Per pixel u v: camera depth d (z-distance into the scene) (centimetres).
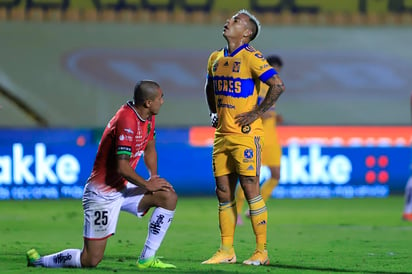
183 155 5141
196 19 6256
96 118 5906
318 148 5125
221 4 6256
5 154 4900
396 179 5225
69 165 4959
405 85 6144
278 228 3412
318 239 2950
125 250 2534
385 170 5209
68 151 4959
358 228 3425
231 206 2219
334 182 5153
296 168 5103
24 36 6103
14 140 5125
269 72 2123
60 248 2591
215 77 2175
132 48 6128
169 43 6172
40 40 6103
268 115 3425
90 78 6000
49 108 5894
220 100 2173
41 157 4934
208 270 2019
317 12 6331
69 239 2909
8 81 5947
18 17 6156
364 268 2136
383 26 6369
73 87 5969
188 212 4191
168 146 5125
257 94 2170
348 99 6069
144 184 1952
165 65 6075
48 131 5156
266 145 3400
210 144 5172
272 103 2139
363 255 2442
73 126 5862
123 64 6066
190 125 5906
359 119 6034
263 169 4969
